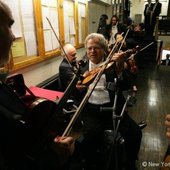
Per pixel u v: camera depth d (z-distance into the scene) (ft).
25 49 6.41
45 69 8.23
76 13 10.66
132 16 29.76
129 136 5.04
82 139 4.73
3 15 1.62
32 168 1.88
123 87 5.40
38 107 1.98
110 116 5.08
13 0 5.62
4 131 1.65
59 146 2.21
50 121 2.22
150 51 19.61
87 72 5.30
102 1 16.47
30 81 7.12
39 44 7.16
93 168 4.81
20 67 6.09
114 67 5.06
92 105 5.20
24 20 6.24
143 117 9.41
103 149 4.76
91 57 5.48
